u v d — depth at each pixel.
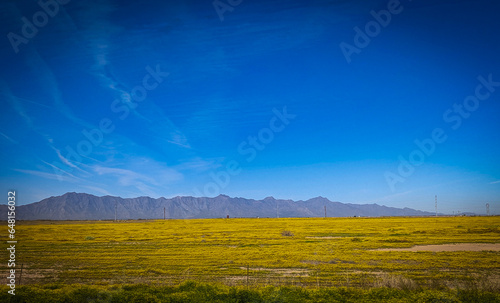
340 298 15.80
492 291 17.56
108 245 48.75
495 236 54.88
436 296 15.42
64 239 56.97
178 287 17.83
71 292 16.48
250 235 64.19
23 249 44.28
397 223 99.06
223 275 25.98
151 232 74.88
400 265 29.00
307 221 123.00
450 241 48.16
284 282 22.98
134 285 18.19
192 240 55.19
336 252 37.72
